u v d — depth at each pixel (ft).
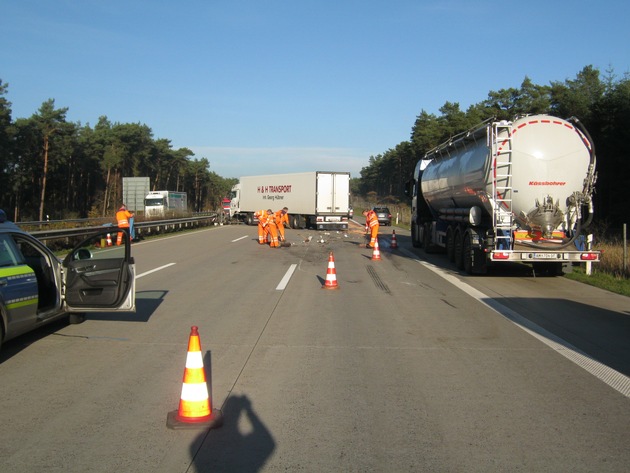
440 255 71.36
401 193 319.27
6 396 18.66
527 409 17.63
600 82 163.02
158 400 18.31
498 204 45.37
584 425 16.37
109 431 15.83
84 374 21.06
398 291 41.55
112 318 31.22
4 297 21.66
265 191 153.69
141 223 97.50
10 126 192.65
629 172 115.65
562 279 48.65
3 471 13.43
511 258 44.55
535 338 27.07
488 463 13.91
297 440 15.25
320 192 129.90
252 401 18.24
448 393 19.10
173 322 30.27
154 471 13.48
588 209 45.11
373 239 81.51
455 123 202.39
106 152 266.57
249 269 54.24
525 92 188.96
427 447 14.82
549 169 44.21
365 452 14.52
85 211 267.39
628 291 40.86
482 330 28.76
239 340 26.40
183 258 64.39
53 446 14.84
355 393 19.06
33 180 227.61
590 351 24.70
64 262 26.16
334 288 42.27
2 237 23.00
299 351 24.48
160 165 341.62
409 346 25.45
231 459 14.11
